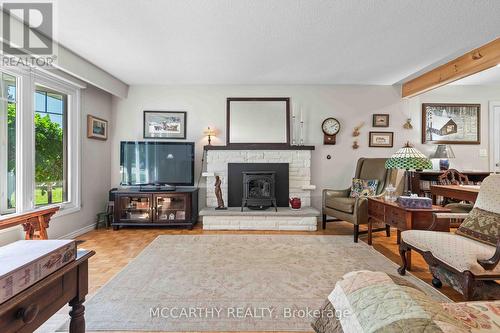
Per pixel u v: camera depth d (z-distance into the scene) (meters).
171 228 3.99
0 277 0.66
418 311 0.62
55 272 0.86
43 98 3.15
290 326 1.59
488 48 2.90
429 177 4.10
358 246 3.10
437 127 4.48
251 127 4.45
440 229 2.33
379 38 2.76
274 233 3.70
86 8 2.21
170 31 2.60
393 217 2.67
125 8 2.20
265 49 3.03
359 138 4.50
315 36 2.72
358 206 3.23
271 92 4.48
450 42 2.85
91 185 3.93
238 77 4.07
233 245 3.11
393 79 4.18
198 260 2.63
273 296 1.93
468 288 1.62
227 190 4.33
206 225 3.92
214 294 1.96
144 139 4.45
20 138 2.76
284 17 2.35
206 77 4.07
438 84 3.67
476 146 4.47
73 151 3.57
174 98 4.46
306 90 4.48
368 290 0.78
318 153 4.50
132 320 1.64
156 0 2.10
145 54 3.16
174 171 4.14
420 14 2.30
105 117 4.26
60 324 1.60
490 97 4.50
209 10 2.24
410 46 2.96
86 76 3.35
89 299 1.88
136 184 4.07
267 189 4.14
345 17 2.35
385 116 4.48
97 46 2.93
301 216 3.91
